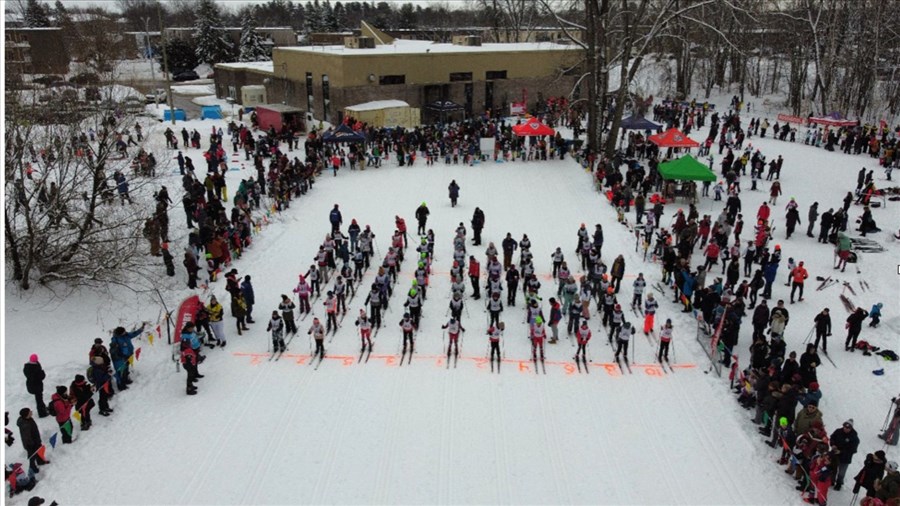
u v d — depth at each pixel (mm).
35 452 12734
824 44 53688
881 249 24844
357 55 47594
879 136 44625
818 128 46500
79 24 70125
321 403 15391
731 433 14445
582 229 24094
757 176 33938
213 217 25766
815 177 34875
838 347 18328
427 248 23609
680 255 23125
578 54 54750
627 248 25625
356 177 36125
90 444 13828
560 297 20719
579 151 40469
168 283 21438
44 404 14461
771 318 17719
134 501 12180
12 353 16547
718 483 12867
